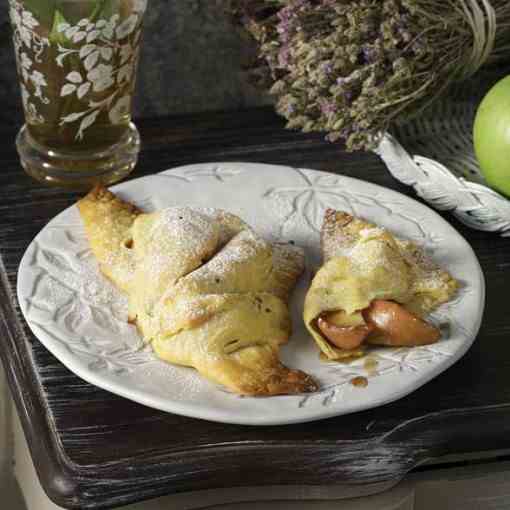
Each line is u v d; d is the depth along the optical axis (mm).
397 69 1080
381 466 950
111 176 1135
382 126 1108
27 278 1019
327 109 1097
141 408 968
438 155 1163
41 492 1001
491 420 973
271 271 1009
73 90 1087
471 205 1094
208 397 944
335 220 1046
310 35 1105
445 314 996
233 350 960
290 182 1116
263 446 949
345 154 1195
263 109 1249
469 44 1119
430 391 988
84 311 999
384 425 965
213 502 961
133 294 999
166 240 1007
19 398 991
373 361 970
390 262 997
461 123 1195
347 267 993
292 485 963
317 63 1103
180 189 1106
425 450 959
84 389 979
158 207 1090
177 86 1237
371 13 1076
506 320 1043
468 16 1088
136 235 1028
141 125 1218
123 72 1099
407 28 1077
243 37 1194
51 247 1044
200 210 1040
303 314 992
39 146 1129
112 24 1068
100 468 936
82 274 1026
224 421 934
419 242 1058
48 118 1106
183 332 959
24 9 1056
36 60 1078
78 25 1059
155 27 1203
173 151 1188
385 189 1109
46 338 976
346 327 975
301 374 952
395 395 947
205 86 1244
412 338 975
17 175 1150
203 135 1211
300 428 958
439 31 1097
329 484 951
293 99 1122
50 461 944
